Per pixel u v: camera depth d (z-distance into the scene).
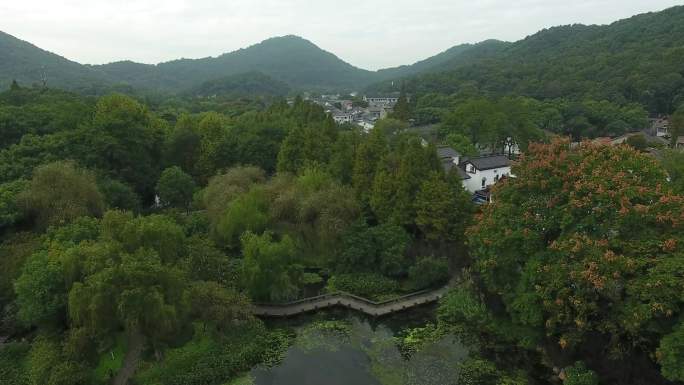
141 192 61.97
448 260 42.31
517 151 96.56
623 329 24.19
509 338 31.72
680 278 21.62
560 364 28.70
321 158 58.88
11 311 31.42
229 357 30.38
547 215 28.22
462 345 33.06
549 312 26.75
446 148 71.62
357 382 28.95
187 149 68.50
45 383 25.19
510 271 29.80
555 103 127.00
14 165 46.69
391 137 89.25
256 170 53.88
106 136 56.25
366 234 42.59
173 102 181.12
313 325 36.06
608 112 116.25
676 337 21.08
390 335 34.69
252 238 37.31
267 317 36.62
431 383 28.81
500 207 30.66
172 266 29.09
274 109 109.62
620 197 24.59
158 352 29.53
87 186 42.28
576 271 24.03
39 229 38.31
